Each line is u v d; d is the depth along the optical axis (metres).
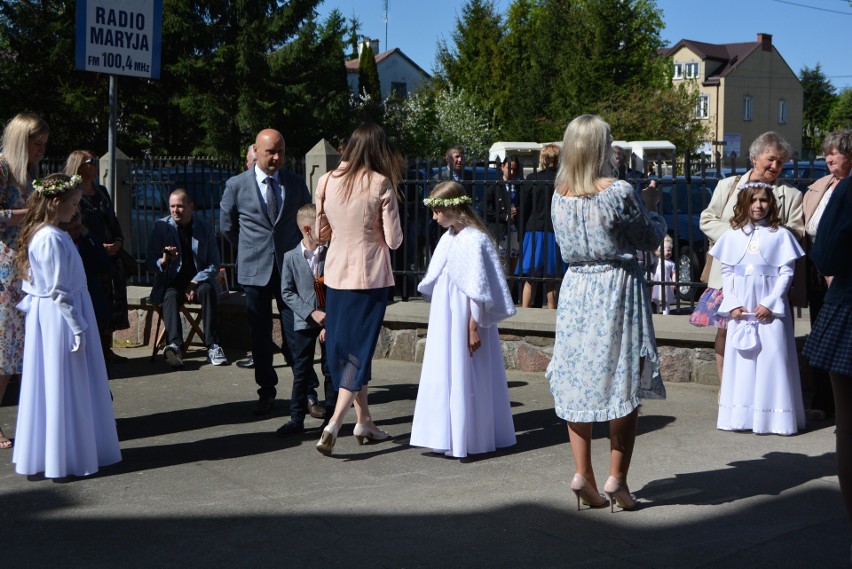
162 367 8.19
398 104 40.84
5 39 29.45
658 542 4.05
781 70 70.25
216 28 32.31
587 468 4.44
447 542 4.08
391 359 8.25
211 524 4.34
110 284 7.94
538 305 8.62
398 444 5.76
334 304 5.49
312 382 6.38
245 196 6.47
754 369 5.77
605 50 45.53
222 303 8.95
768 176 5.91
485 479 5.01
